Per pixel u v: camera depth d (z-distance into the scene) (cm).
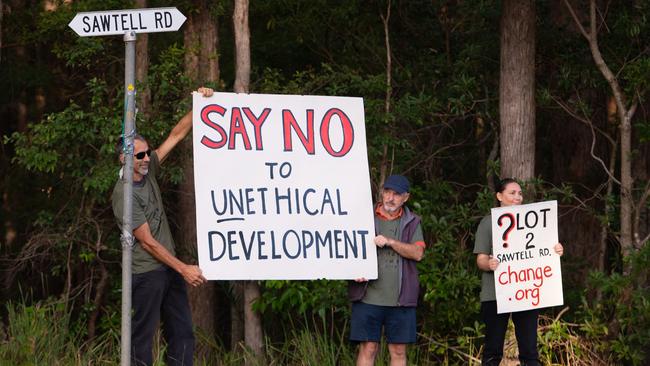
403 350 855
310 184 855
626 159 1154
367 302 848
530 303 873
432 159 1343
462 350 1121
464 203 1345
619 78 1234
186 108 1162
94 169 1188
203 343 1187
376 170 1223
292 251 841
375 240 833
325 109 870
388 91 1230
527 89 1148
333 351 1011
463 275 1093
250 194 842
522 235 877
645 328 1073
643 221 1285
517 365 1025
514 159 1146
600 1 1350
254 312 1048
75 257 1376
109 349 1102
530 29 1151
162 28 684
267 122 856
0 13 1166
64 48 1372
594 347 1094
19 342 971
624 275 1095
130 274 677
